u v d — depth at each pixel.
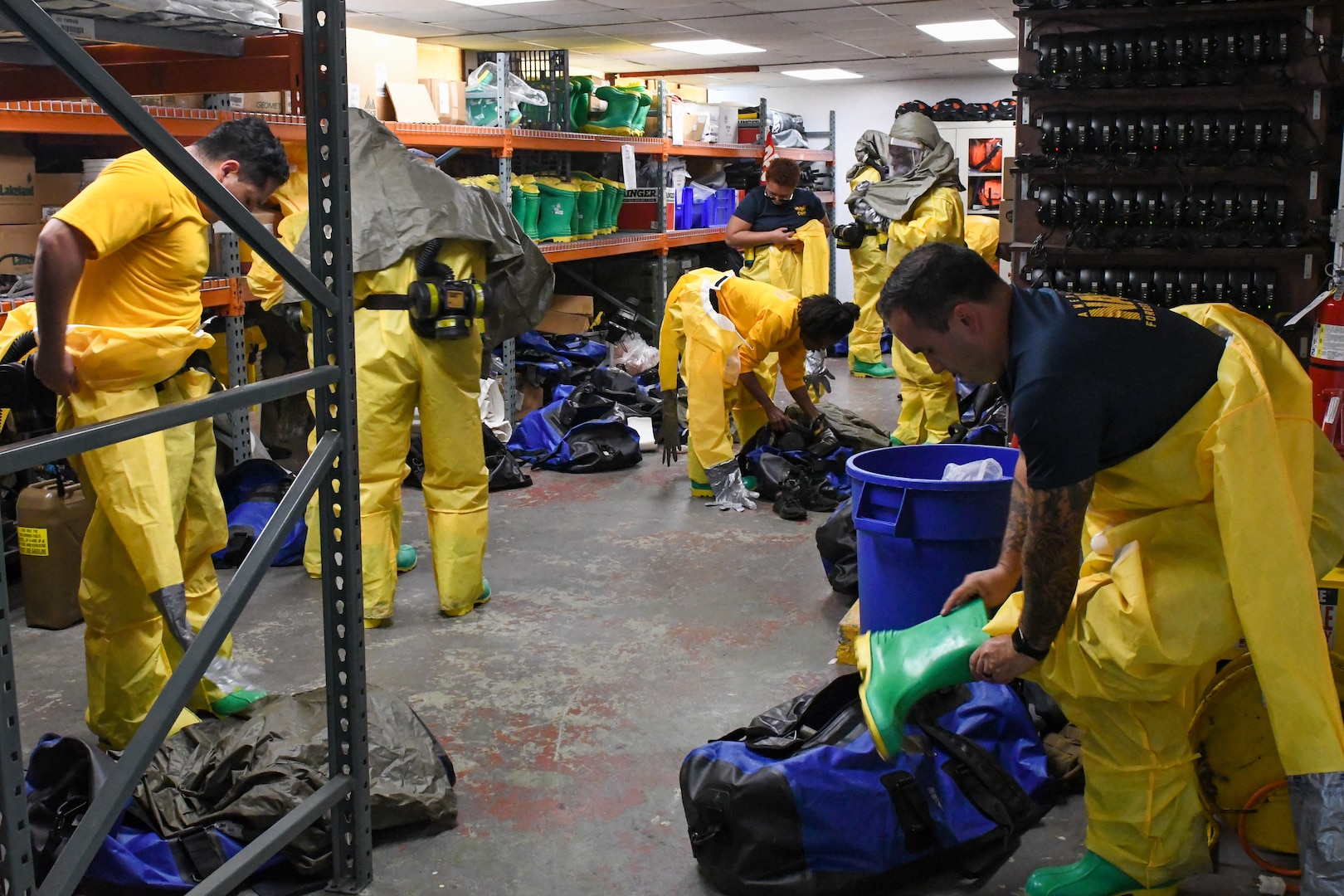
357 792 2.16
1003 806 2.23
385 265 3.22
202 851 2.12
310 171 2.00
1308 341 4.38
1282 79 4.25
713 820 2.12
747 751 2.20
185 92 2.72
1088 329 1.68
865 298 8.45
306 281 1.92
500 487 5.30
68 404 2.46
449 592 3.60
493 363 6.25
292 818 2.00
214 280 4.20
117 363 2.37
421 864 2.26
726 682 3.12
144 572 2.42
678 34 9.57
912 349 1.81
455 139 5.98
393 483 3.50
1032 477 1.68
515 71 7.38
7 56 2.37
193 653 1.70
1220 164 4.37
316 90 1.98
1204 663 1.81
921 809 2.12
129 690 2.63
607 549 4.38
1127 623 1.75
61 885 1.46
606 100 7.98
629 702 2.99
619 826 2.39
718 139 10.40
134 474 2.40
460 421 3.51
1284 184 4.38
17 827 1.37
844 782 2.10
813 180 12.88
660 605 3.74
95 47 2.79
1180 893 2.09
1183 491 1.76
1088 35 4.45
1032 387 1.65
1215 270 4.53
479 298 3.33
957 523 2.66
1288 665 1.69
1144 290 4.55
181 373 2.62
